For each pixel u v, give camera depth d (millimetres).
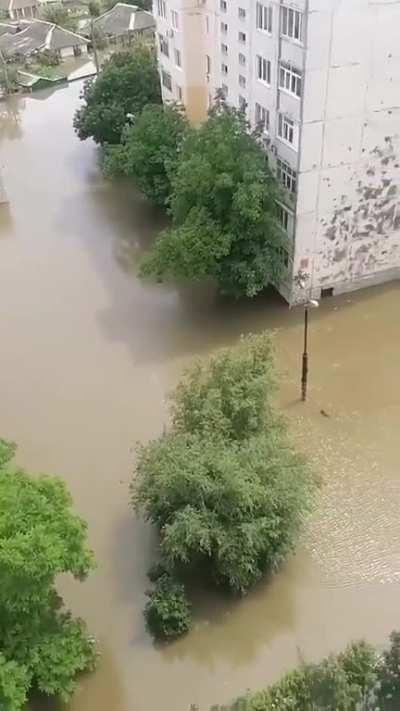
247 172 27141
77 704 17547
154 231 37906
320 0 23062
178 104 38562
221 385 20734
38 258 35875
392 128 26891
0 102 59562
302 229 28266
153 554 20859
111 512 22156
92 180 44125
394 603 19250
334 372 26922
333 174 27266
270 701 15008
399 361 27312
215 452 18953
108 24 71125
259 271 28500
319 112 25516
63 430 25328
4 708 14047
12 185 43969
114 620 19281
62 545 15266
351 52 24531
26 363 28641
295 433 24359
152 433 24938
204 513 18281
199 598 19625
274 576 20078
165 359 28344
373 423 24672
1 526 14891
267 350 21703
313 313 30078
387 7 23969
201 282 32688
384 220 29328
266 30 26688
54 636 16391
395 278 31453
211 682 17922
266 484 18688
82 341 29672
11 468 17969
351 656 15414
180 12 35219
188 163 28281
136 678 18062
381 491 22234
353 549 20625
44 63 67375
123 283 33344
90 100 45188
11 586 14742
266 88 28016
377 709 13992
